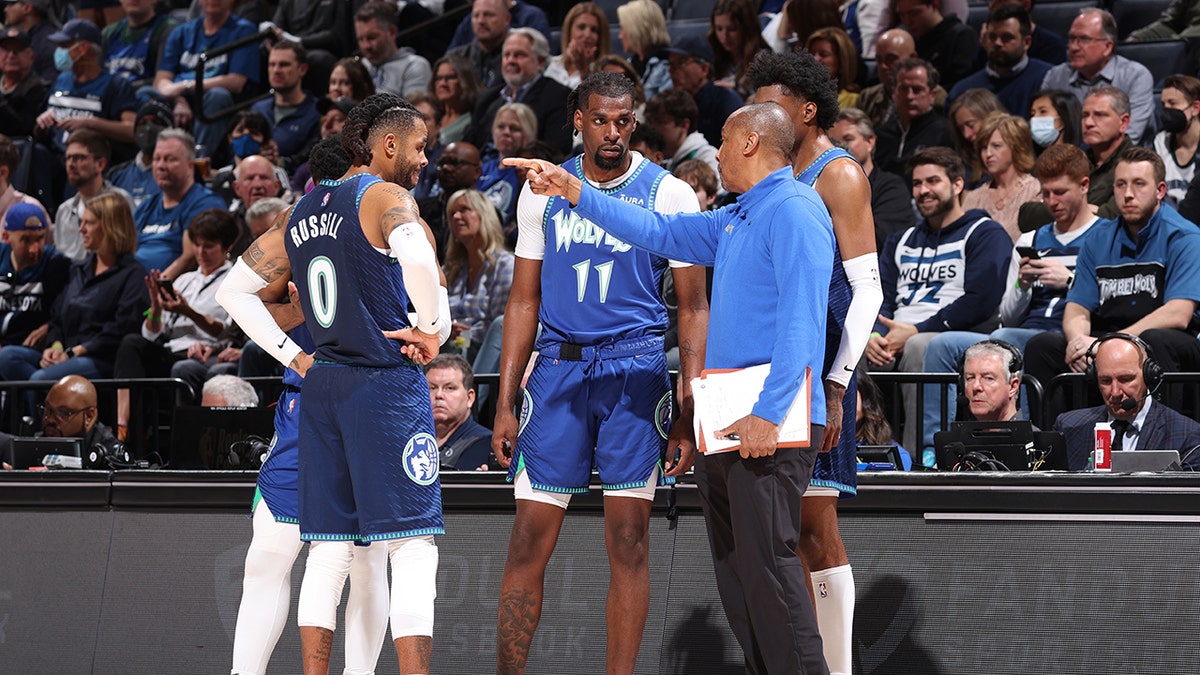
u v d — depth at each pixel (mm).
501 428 9227
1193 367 12984
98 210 18609
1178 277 13516
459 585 10227
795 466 8000
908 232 15711
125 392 16469
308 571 8633
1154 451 9711
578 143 20125
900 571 9352
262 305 9180
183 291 18266
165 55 26234
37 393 17266
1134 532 8883
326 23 25609
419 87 23859
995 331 14391
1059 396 13086
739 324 8148
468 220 16531
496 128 19672
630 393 8867
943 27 20234
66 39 25016
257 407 11914
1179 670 8586
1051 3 21141
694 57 19766
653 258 9070
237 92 25406
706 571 9766
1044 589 9000
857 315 8367
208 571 10609
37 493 11133
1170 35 20109
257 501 9312
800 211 7988
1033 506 9094
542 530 8930
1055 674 8844
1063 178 14695
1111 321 13891
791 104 8766
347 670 8750
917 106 18203
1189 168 16750
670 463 9008
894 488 9398
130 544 10867
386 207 8328
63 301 19203
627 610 8828
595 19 21125
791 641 7902
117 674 10570
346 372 8516
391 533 8391
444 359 12891
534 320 9344
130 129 24844
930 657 9117
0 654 10875
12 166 22969
